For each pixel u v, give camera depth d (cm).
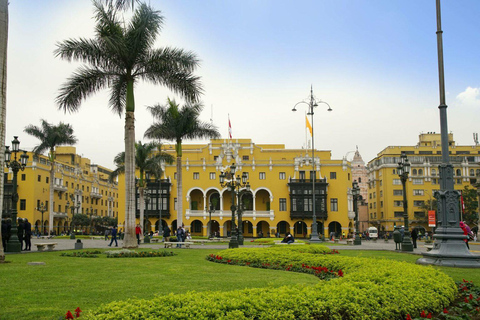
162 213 7356
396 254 2427
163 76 2672
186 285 1076
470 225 8062
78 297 925
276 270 1498
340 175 7412
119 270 1399
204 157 7756
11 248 2322
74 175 9475
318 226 7450
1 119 1573
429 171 8956
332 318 707
